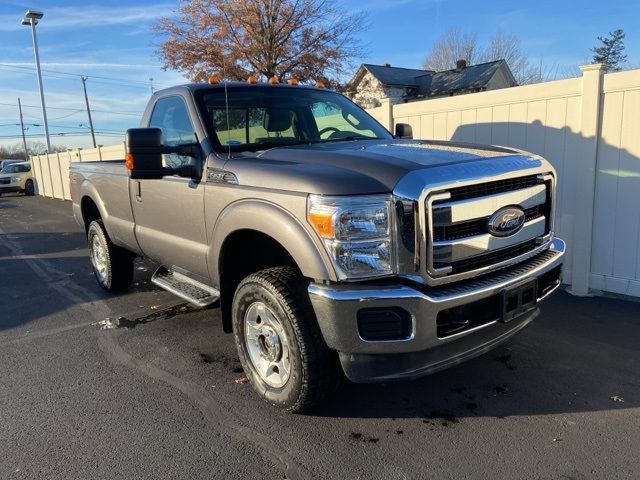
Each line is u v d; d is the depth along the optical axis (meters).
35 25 29.05
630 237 5.31
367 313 2.86
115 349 4.66
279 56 26.09
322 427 3.30
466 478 2.78
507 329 3.44
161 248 4.65
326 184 2.94
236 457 3.02
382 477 2.80
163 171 3.84
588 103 5.35
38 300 6.34
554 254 3.63
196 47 26.20
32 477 2.88
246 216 3.36
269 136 4.34
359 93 36.03
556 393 3.63
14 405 3.69
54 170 23.95
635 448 2.98
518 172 3.26
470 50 46.03
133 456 3.05
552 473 2.79
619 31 48.62
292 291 3.21
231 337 4.85
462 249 3.00
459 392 3.70
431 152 3.37
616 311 5.12
